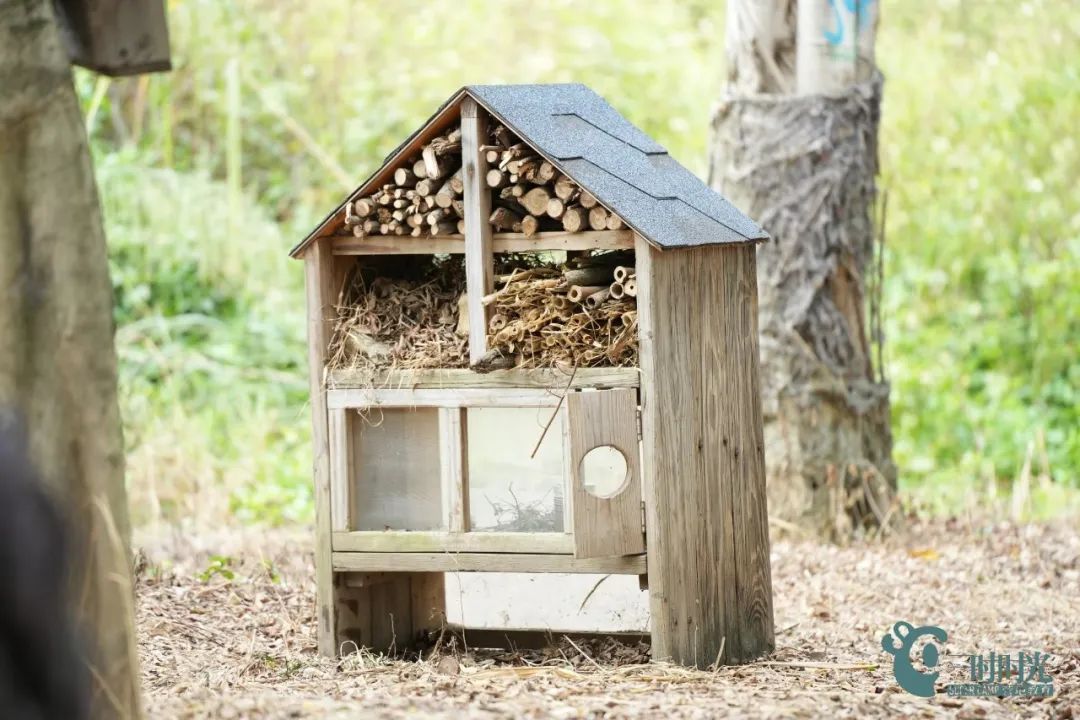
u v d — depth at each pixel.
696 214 6.23
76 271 4.14
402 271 6.75
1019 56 17.05
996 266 15.69
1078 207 15.88
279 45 16.92
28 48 4.09
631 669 5.93
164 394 13.41
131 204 14.91
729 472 6.36
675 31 18.11
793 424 10.05
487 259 6.10
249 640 6.84
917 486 13.37
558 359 6.03
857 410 10.09
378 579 6.62
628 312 5.96
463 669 6.09
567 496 6.04
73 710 2.53
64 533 2.59
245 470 12.37
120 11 4.55
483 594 6.86
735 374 6.41
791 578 8.98
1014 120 16.36
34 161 4.09
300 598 7.79
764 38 10.09
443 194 6.14
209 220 14.96
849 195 10.04
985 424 14.50
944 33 17.66
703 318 6.18
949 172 16.33
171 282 14.72
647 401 5.89
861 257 10.19
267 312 14.80
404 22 17.56
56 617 2.52
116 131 16.03
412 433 6.34
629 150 6.45
